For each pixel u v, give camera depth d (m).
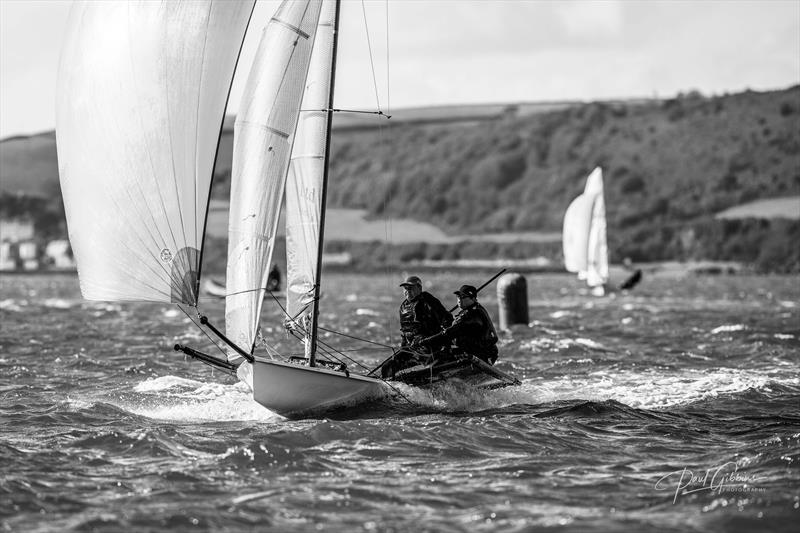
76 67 45.84
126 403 54.34
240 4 46.78
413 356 54.84
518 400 56.03
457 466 40.38
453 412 51.47
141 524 33.19
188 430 46.38
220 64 46.62
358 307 155.00
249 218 48.00
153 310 146.00
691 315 133.75
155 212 45.81
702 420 49.59
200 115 46.34
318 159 50.38
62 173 46.28
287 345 88.50
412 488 37.25
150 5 45.81
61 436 45.03
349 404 50.44
